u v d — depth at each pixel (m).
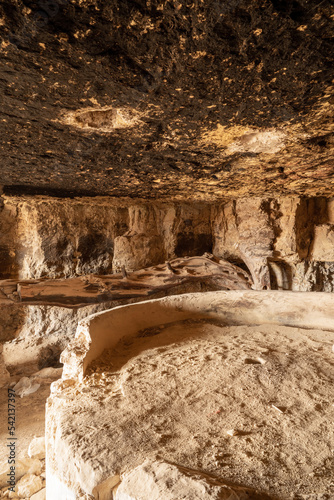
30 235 8.35
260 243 7.44
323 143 3.98
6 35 2.05
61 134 3.60
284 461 1.93
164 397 2.74
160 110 3.05
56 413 2.58
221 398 2.71
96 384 3.11
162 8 1.87
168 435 2.21
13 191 6.61
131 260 8.30
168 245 8.52
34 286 6.76
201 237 8.68
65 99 2.83
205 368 3.28
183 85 2.63
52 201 7.84
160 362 3.50
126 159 4.52
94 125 3.38
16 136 3.65
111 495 1.84
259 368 3.21
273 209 7.44
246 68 2.42
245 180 5.79
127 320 4.52
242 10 1.89
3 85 2.61
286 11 1.89
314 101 2.93
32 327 8.41
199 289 8.66
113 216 8.77
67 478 2.01
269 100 2.90
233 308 5.08
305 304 4.88
